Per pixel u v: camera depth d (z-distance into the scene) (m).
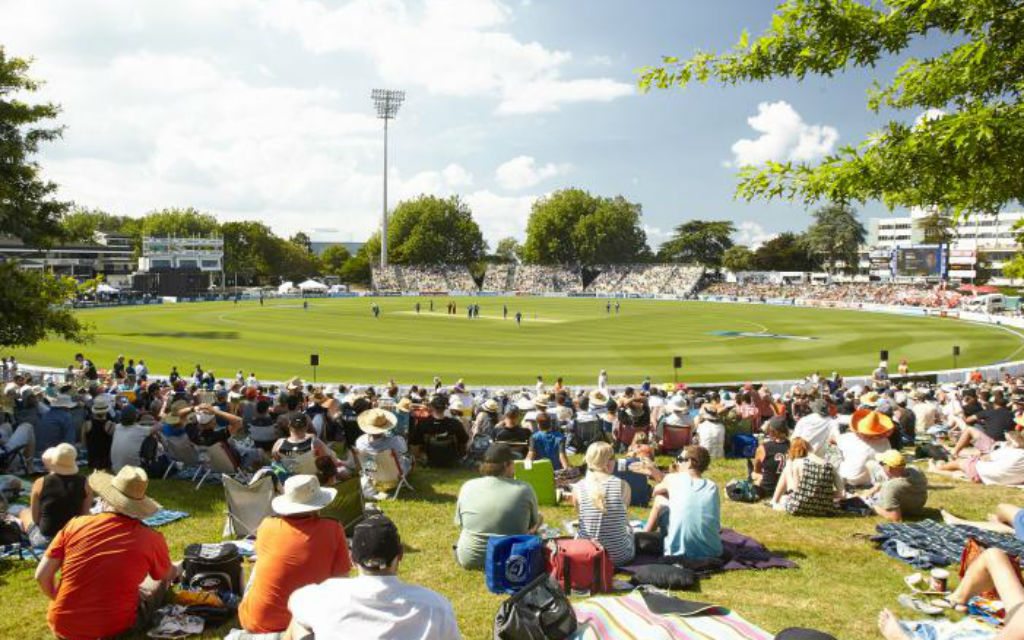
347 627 5.26
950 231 171.12
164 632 7.57
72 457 10.06
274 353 57.16
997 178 7.73
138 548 7.44
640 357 56.53
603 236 192.25
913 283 155.00
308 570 7.16
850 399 24.59
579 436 19.58
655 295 163.62
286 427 16.25
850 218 180.25
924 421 24.41
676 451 18.69
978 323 90.81
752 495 13.34
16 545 10.26
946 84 8.48
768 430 13.95
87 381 30.42
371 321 88.00
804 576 9.30
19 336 23.38
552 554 8.72
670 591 8.74
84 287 26.78
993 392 27.06
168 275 135.38
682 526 9.55
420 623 5.33
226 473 14.23
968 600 7.87
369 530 5.37
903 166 7.75
